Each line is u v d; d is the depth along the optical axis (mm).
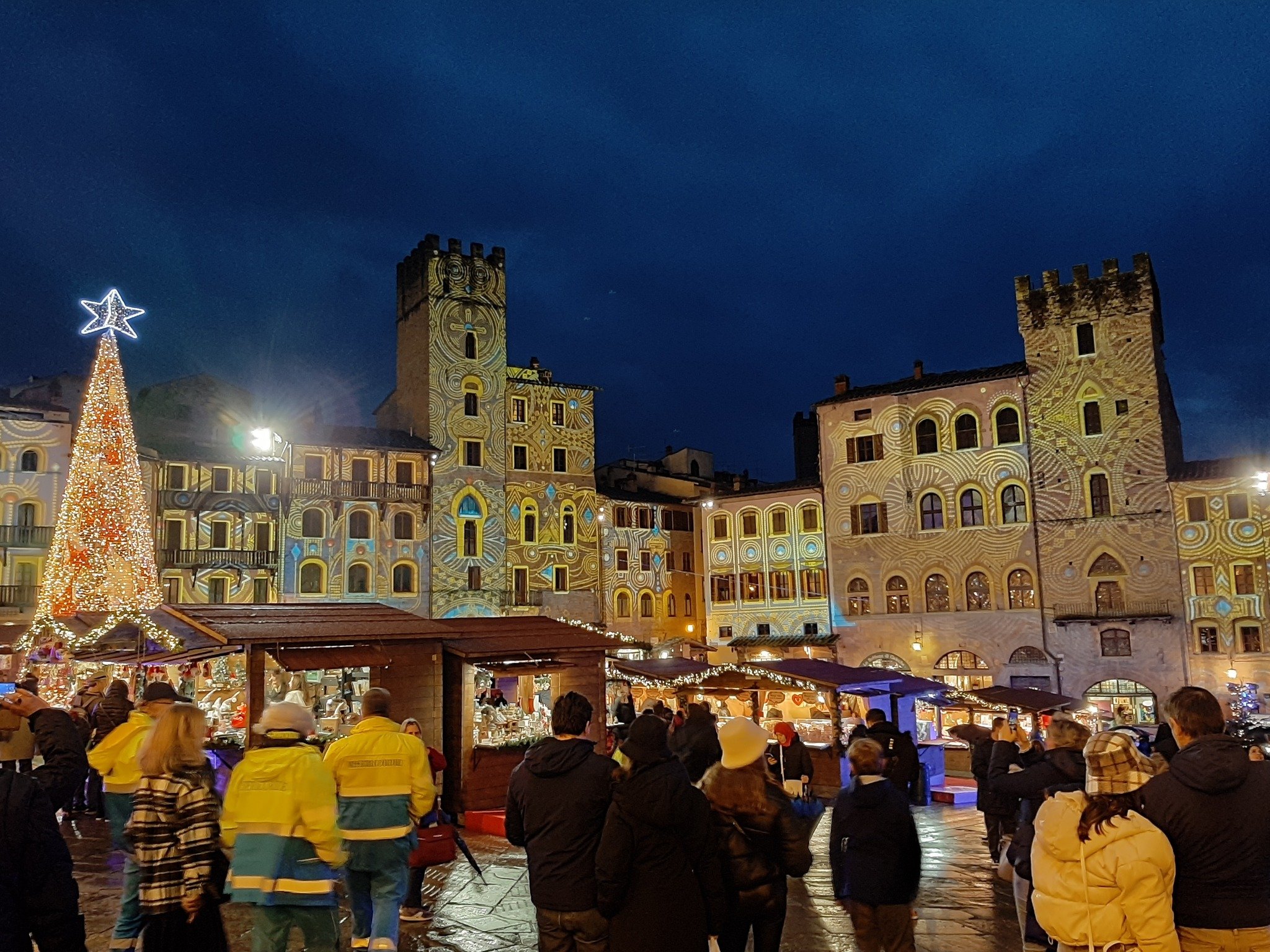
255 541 48062
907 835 7168
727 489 68500
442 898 11414
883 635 52094
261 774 6605
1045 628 48094
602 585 57250
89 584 28078
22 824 5105
